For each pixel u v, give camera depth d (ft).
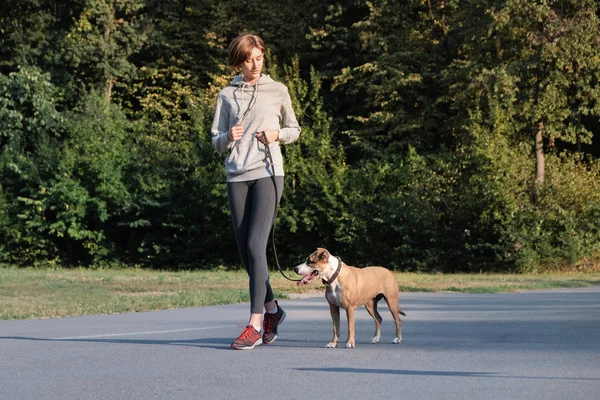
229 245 103.19
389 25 107.34
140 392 16.30
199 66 120.78
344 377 17.75
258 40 23.50
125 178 103.86
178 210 101.55
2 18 112.68
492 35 90.53
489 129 92.53
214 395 15.89
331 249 97.76
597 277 73.31
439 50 105.91
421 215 89.81
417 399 15.24
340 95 112.06
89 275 67.62
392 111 104.12
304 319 32.35
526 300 43.27
